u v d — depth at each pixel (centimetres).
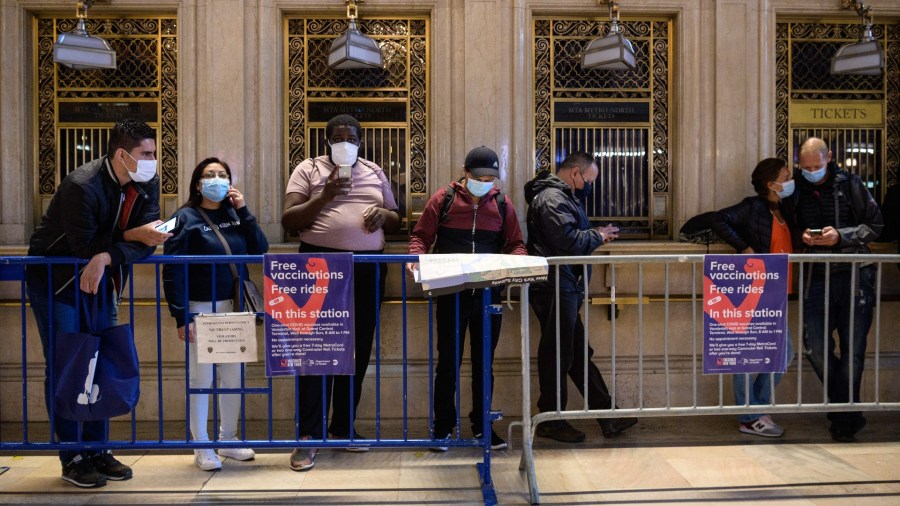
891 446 425
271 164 489
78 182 333
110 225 348
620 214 509
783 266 365
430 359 363
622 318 491
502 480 369
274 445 355
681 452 415
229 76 479
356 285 414
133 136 336
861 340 437
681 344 493
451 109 492
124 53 490
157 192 364
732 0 495
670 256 363
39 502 339
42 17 489
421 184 502
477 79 486
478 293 412
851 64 482
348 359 352
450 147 493
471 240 417
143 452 416
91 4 471
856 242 431
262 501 341
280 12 491
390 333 484
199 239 384
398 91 499
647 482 366
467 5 484
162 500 342
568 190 434
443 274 345
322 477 374
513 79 491
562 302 425
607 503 339
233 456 402
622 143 508
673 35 506
